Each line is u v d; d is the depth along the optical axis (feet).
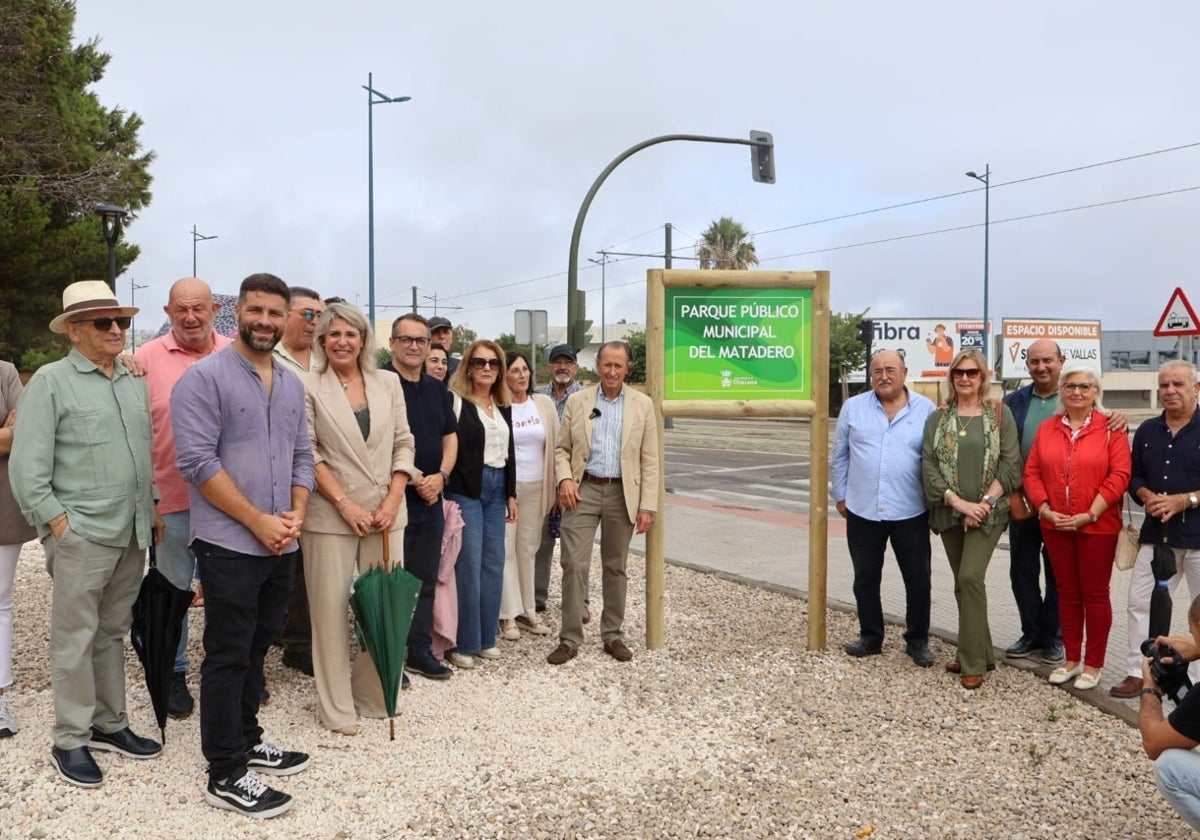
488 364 18.95
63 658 12.69
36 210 63.31
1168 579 16.16
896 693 17.48
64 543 12.56
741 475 58.85
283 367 13.19
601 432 19.21
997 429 17.85
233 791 12.07
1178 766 10.88
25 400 12.62
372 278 92.32
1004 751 14.80
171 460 15.42
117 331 13.04
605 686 17.67
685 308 19.80
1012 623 22.11
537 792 13.01
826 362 20.10
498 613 19.45
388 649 14.33
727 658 19.54
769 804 12.85
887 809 12.80
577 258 54.60
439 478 17.07
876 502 19.06
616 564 19.48
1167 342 204.33
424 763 13.87
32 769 13.05
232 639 12.09
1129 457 16.92
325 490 14.43
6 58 65.92
